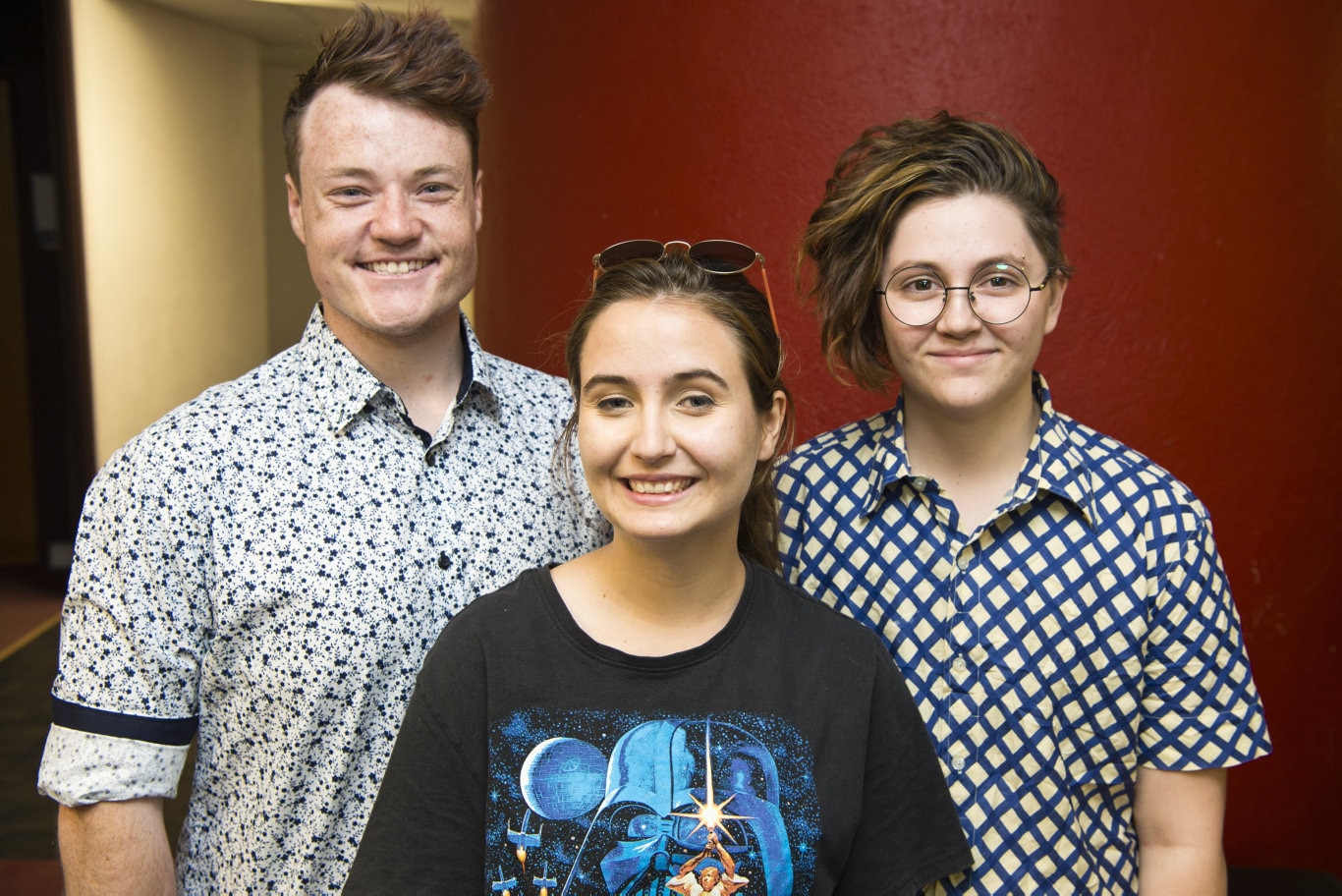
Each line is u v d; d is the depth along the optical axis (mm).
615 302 1249
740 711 1229
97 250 5629
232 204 7367
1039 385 1504
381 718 1390
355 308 1385
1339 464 2242
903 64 2135
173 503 1328
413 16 1408
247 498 1359
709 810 1202
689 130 2314
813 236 1535
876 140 1525
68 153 5422
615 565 1279
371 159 1351
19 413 6410
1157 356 2164
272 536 1357
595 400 1252
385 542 1393
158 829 1360
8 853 2984
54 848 3008
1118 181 2127
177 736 1360
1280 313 2189
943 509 1457
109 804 1323
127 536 1322
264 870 1388
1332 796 2283
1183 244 2146
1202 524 1406
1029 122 2117
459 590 1441
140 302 6078
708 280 1270
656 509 1210
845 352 1542
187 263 6684
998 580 1431
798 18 2186
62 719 1330
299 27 6992
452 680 1232
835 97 2178
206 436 1363
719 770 1211
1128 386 2166
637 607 1271
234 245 7414
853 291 1474
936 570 1460
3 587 5668
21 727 3883
